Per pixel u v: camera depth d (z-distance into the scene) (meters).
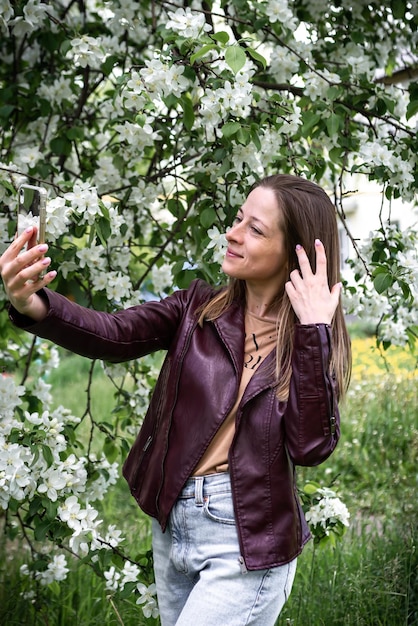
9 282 1.66
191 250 3.10
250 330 1.96
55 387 8.09
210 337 1.95
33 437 2.43
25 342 4.19
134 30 3.18
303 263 1.82
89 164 3.33
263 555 1.78
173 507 1.88
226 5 3.11
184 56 2.47
